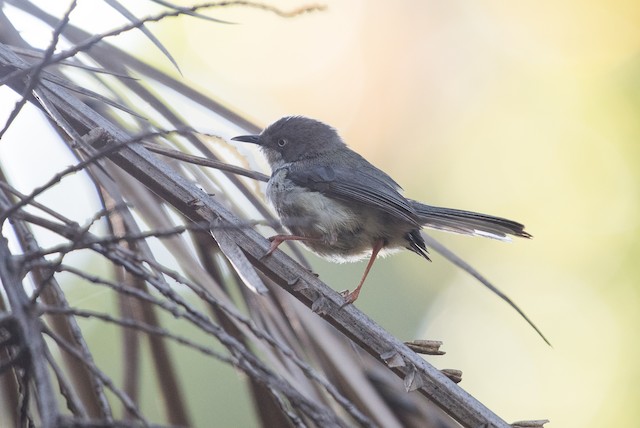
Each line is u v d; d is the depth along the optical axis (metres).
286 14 5.17
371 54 14.56
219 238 5.20
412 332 13.20
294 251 5.98
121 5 5.58
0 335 3.89
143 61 6.40
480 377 13.45
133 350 5.44
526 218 13.59
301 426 4.18
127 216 5.12
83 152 5.61
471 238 13.91
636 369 12.34
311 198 9.93
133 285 5.56
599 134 13.65
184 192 5.61
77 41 6.27
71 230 4.19
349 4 14.77
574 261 13.21
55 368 3.80
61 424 3.01
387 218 9.91
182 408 5.41
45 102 5.17
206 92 6.48
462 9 14.93
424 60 14.80
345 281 13.21
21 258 3.80
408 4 14.74
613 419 12.44
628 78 13.64
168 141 6.31
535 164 13.79
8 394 4.51
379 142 14.54
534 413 12.95
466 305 13.48
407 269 13.54
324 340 5.43
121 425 3.12
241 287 5.72
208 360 11.02
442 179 14.27
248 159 6.58
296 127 11.06
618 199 13.11
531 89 14.28
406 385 5.43
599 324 12.82
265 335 4.14
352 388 5.20
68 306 4.33
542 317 13.14
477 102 14.51
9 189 4.57
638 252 12.66
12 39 6.16
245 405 10.84
